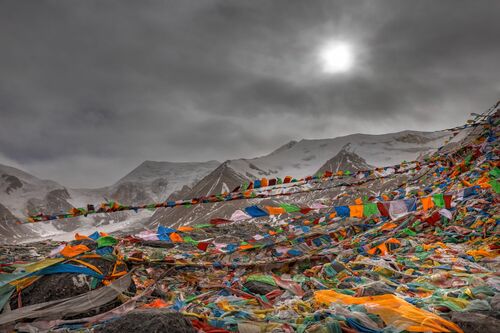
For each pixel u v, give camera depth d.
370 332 5.77
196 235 20.55
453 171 20.03
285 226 13.66
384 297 7.01
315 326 6.02
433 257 12.55
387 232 17.09
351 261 12.62
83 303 7.66
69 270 8.23
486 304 6.86
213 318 6.94
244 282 10.38
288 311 7.38
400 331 5.64
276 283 9.99
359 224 18.28
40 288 7.80
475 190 12.61
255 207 9.92
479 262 11.76
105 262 8.95
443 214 13.56
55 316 7.25
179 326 5.63
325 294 7.88
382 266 11.32
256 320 7.09
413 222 17.38
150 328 5.39
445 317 6.44
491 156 18.39
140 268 9.88
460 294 7.82
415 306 6.92
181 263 10.74
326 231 15.74
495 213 15.52
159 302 8.55
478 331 5.59
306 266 12.39
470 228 15.80
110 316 7.43
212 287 10.17
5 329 6.73
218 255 12.52
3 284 7.57
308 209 9.84
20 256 18.36
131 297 8.60
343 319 6.14
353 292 8.44
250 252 12.60
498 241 13.48
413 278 10.44
